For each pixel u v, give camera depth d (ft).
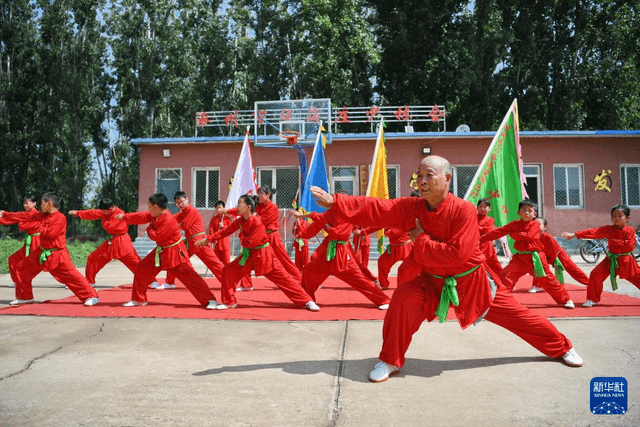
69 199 80.28
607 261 19.17
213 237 19.13
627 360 11.90
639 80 69.51
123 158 83.92
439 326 15.75
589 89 72.79
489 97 72.28
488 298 10.73
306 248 27.76
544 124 77.92
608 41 69.92
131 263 23.48
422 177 10.12
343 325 16.21
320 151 29.94
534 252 19.02
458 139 52.29
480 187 25.21
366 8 80.79
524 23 70.49
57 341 14.03
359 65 75.41
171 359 12.18
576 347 13.12
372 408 8.95
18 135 78.43
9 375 10.91
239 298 22.03
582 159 51.37
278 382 10.40
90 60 83.51
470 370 11.25
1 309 18.85
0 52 80.02
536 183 53.26
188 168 55.21
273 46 83.92
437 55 74.69
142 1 82.74
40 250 19.45
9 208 79.92
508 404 9.14
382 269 24.62
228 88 85.51
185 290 24.95
